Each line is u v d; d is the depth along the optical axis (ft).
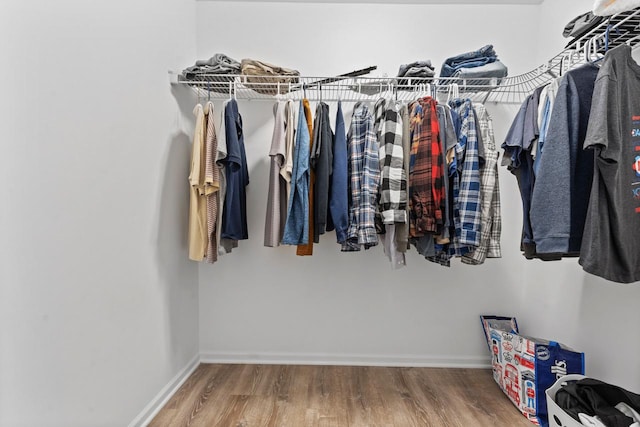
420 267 6.61
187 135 5.96
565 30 4.49
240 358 6.66
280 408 5.05
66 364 3.23
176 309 5.63
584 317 4.91
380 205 5.02
